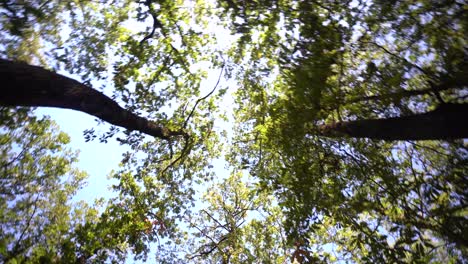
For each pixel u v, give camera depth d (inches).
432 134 198.5
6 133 342.3
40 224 390.9
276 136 243.4
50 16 266.8
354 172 254.4
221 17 301.0
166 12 322.7
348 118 242.4
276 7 244.5
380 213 234.5
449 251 230.7
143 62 326.6
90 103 225.1
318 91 204.8
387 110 232.1
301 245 251.0
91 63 301.3
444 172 234.4
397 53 235.8
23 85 193.5
